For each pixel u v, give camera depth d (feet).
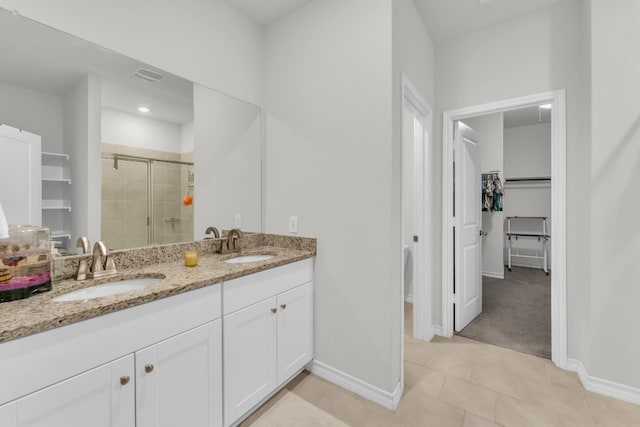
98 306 3.08
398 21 5.64
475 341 7.99
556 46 6.62
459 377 6.30
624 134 5.42
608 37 5.53
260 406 5.39
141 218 5.30
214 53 6.27
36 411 2.72
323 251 6.27
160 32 5.36
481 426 4.89
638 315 5.37
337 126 5.98
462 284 8.68
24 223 3.98
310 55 6.41
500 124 14.48
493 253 14.87
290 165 6.81
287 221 6.90
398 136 5.64
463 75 7.84
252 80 7.09
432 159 8.07
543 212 16.93
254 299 5.05
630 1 5.35
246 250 6.69
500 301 11.25
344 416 5.15
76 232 4.49
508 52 7.20
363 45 5.59
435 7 6.70
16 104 3.93
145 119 5.29
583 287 6.21
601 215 5.64
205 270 4.80
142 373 3.51
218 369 4.44
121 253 4.91
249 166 7.06
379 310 5.49
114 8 4.75
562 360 6.59
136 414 3.46
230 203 6.70
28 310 2.96
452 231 8.30
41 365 2.75
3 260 3.20
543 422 4.96
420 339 8.08
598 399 5.52
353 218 5.80
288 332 5.80
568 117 6.49
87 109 4.59
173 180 5.75
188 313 4.01
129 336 3.38
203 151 6.19
